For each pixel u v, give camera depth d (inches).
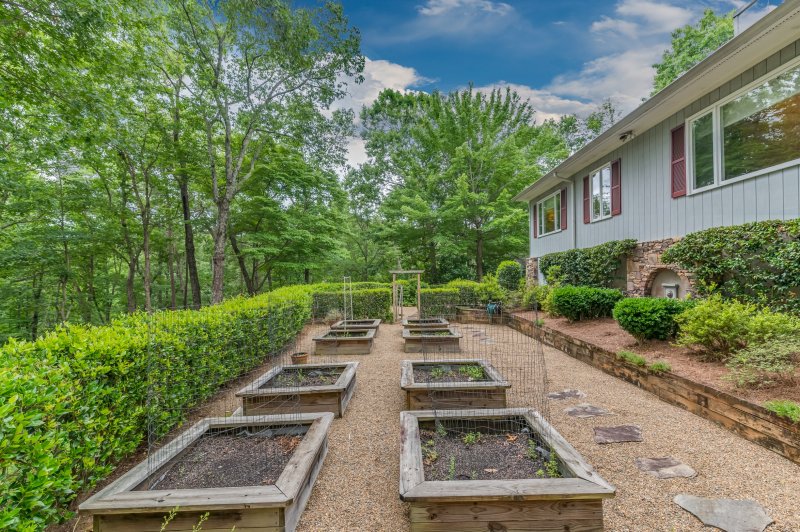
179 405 124.0
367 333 281.1
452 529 68.6
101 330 110.0
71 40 247.1
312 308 388.8
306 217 579.5
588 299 261.0
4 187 386.9
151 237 606.2
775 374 122.2
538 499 67.8
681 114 229.3
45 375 76.5
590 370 193.2
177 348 122.5
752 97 183.6
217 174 513.0
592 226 337.4
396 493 89.2
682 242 215.9
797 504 79.2
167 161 484.7
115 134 349.1
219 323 157.6
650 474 93.0
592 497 67.7
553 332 252.8
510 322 345.1
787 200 167.5
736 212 192.7
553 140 748.0
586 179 346.0
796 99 163.6
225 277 805.2
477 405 138.3
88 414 84.5
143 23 324.5
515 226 693.3
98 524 68.8
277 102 465.7
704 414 126.0
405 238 719.7
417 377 155.5
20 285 541.0
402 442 89.6
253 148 547.8
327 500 86.5
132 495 70.2
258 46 422.6
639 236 270.5
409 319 347.6
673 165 235.8
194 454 95.5
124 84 370.0
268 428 107.3
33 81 241.4
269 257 593.3
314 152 494.0
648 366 154.7
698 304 165.8
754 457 99.1
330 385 143.8
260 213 547.8
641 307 183.0
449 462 88.7
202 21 414.3
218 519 69.2
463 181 621.6
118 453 96.1
